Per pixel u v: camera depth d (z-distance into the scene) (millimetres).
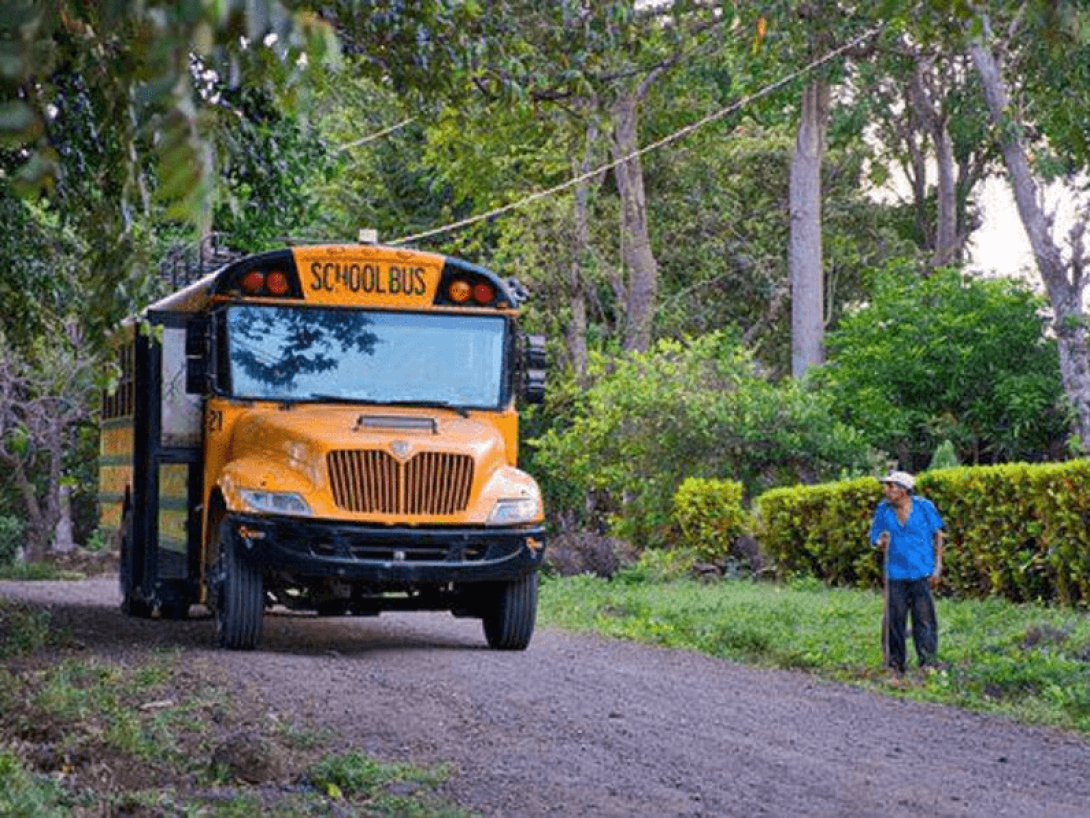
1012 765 9328
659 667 13828
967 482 20172
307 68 3533
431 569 13695
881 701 12070
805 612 18688
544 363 14680
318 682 11703
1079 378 32594
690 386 30391
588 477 31688
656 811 7621
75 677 11602
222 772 8305
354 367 14492
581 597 22688
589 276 39625
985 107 41125
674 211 49031
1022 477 19000
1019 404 33375
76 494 54906
